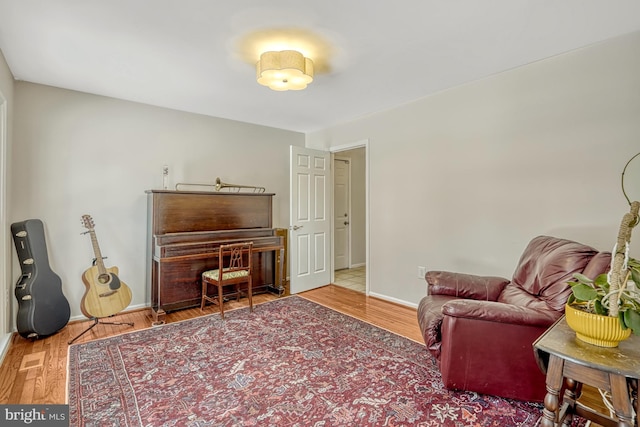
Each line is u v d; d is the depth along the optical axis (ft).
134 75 9.04
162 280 10.41
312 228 14.17
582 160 7.61
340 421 5.38
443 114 10.41
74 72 8.80
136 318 10.30
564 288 5.80
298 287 13.55
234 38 7.01
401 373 6.89
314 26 6.53
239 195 12.89
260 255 13.48
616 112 7.13
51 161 9.80
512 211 8.86
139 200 11.43
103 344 8.29
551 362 4.12
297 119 13.75
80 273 10.25
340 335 8.91
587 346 4.15
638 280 4.01
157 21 6.35
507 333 5.73
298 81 7.88
